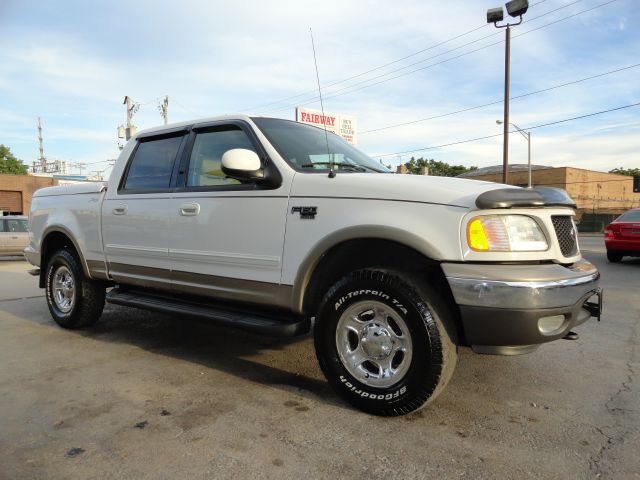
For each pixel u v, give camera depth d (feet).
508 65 73.72
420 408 10.02
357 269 10.66
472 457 8.39
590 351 14.64
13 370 12.82
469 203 9.23
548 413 10.21
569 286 9.10
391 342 9.85
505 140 75.15
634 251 37.76
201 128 13.50
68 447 8.70
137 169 14.93
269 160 11.62
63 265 17.20
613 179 195.93
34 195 19.04
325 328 10.47
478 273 8.96
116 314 19.74
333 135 14.48
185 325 17.83
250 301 11.76
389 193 9.87
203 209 12.52
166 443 8.84
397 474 7.86
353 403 10.16
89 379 12.12
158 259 13.70
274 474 7.85
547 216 9.65
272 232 11.24
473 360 13.67
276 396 11.03
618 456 8.44
